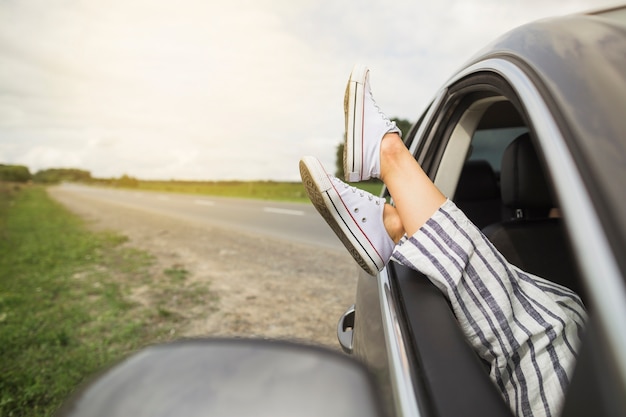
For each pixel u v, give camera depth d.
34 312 5.48
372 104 1.50
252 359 0.47
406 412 0.70
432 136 1.82
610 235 0.58
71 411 0.43
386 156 1.40
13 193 47.59
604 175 0.64
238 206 21.66
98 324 4.88
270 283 6.21
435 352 0.81
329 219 1.49
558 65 0.88
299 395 0.43
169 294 5.92
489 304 1.06
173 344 0.49
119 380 0.45
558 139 0.72
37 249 10.66
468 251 1.09
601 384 0.50
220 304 5.37
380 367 0.95
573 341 1.04
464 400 0.68
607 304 0.53
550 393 0.99
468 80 1.45
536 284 1.16
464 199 2.92
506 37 1.22
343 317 1.94
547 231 1.73
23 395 3.40
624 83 0.77
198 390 0.44
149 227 14.81
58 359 4.04
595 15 1.13
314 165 1.44
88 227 16.06
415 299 1.04
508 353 1.04
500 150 3.09
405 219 1.27
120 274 7.41
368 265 1.47
